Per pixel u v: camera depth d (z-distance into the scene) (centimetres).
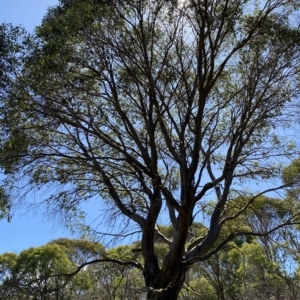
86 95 1208
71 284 1692
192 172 1128
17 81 1053
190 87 1260
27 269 2023
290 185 1192
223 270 1753
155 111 1241
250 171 1278
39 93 1061
